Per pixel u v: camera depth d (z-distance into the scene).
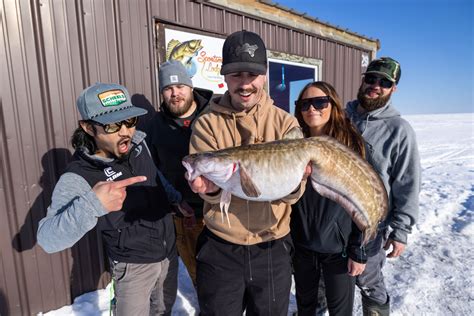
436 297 2.90
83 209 1.41
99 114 1.69
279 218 1.84
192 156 1.61
